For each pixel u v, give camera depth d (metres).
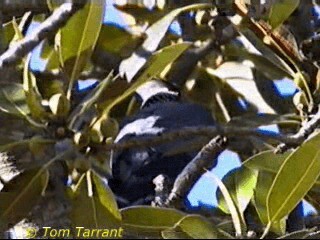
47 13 9.34
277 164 8.73
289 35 9.62
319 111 8.77
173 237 7.82
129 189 9.94
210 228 7.80
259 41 9.68
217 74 11.23
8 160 7.98
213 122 10.70
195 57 10.71
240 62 11.21
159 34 8.40
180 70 10.71
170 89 10.58
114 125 8.05
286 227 9.28
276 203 8.23
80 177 7.99
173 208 8.42
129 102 9.84
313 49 9.51
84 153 7.98
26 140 7.93
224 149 9.23
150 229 7.97
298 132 8.96
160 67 8.34
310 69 9.47
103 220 7.90
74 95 8.51
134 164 9.97
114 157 9.99
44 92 8.41
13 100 8.04
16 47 8.04
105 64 9.70
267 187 8.60
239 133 8.48
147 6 9.63
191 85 11.05
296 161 8.25
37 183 7.83
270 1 9.49
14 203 7.79
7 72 8.11
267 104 11.12
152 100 10.36
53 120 8.00
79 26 8.41
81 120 8.04
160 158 9.99
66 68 8.41
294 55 9.53
